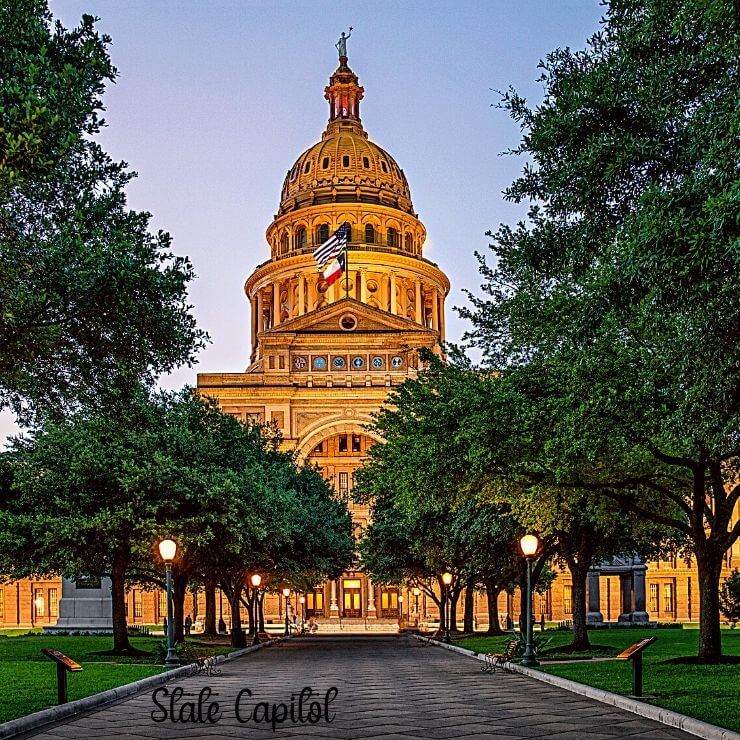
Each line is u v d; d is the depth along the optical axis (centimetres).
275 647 4834
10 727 1330
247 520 3462
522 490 2736
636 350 2023
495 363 2723
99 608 5928
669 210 1356
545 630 5731
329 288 11956
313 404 9806
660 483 2800
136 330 1777
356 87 14475
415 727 1382
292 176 13450
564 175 1739
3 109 1374
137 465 3347
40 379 1833
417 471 2814
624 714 1520
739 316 1359
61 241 1650
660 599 9675
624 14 1750
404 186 13438
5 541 3284
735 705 1478
